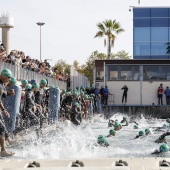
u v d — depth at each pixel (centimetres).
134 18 5472
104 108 4238
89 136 2031
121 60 4356
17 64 2402
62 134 1883
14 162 673
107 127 2911
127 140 1855
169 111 4197
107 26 8431
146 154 1340
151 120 3981
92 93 4103
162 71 4341
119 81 4356
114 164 658
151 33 5462
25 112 1666
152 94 4344
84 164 665
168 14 5438
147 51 5472
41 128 1719
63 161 684
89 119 3591
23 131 1639
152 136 2031
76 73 4553
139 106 4231
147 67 4356
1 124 1166
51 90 2416
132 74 4362
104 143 1538
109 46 8450
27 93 1672
